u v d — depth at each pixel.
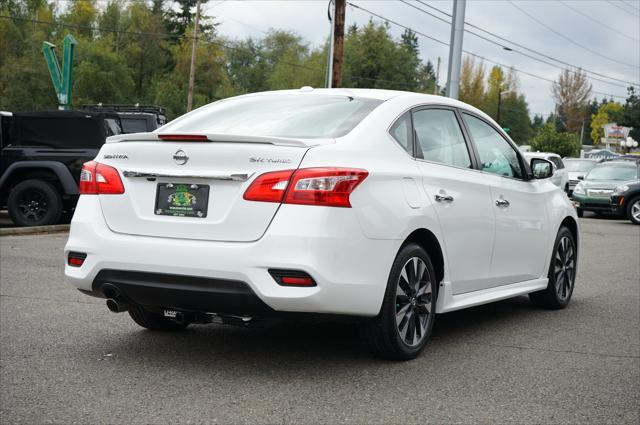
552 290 6.70
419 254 4.70
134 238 4.34
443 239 4.92
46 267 8.45
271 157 4.13
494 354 4.99
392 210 4.40
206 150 4.26
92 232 4.46
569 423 3.61
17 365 4.48
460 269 5.18
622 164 22.94
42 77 58.56
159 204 4.35
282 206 4.06
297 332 5.49
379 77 84.94
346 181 4.13
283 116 4.84
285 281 4.00
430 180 4.86
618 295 7.73
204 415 3.61
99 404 3.77
